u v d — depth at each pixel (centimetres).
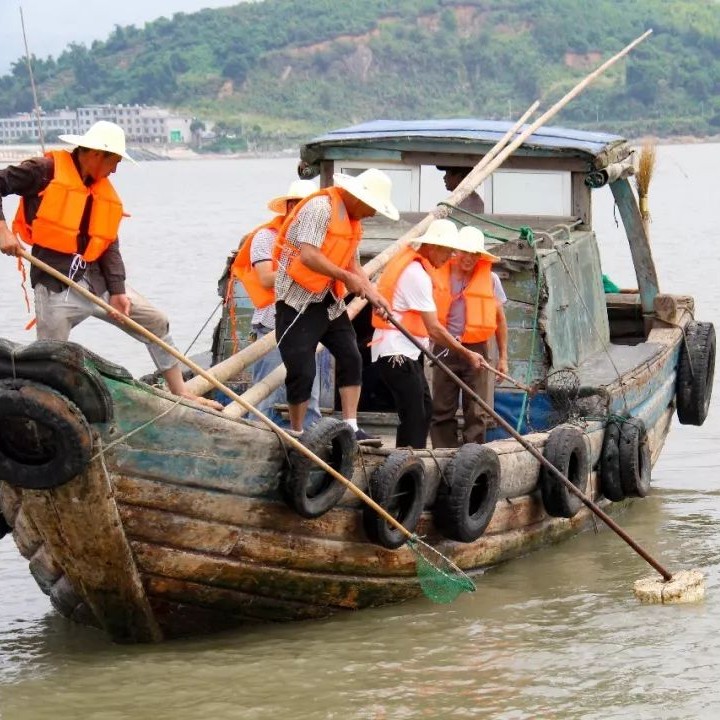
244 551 1089
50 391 949
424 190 1636
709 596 1223
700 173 11088
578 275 1546
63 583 1123
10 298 3556
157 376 1404
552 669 1059
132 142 19488
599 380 1488
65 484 982
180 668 1066
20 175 1040
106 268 1075
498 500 1281
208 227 6269
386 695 1012
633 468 1435
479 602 1216
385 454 1145
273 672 1055
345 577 1159
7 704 1005
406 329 1221
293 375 1145
